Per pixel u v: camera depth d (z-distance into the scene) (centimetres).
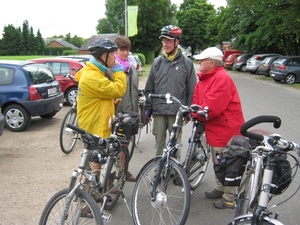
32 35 8456
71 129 281
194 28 6969
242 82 1958
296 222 361
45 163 540
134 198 329
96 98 332
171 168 318
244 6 2128
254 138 240
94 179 304
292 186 454
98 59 329
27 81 741
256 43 2695
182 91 426
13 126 746
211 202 408
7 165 528
